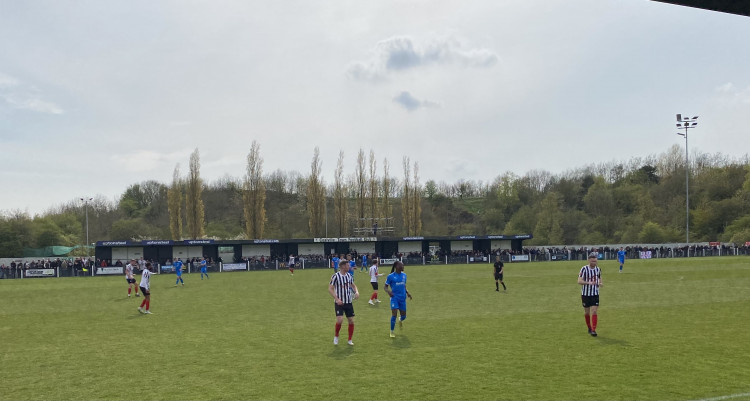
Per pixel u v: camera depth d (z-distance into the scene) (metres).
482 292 31.98
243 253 75.12
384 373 12.18
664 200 114.25
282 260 69.81
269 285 41.44
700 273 45.75
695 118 82.62
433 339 16.31
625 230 105.44
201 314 23.53
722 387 10.72
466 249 84.12
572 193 128.12
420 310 23.53
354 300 29.39
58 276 62.28
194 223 87.06
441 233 120.62
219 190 140.62
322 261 70.94
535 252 80.25
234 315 22.94
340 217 97.88
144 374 12.48
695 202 109.88
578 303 25.73
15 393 11.09
